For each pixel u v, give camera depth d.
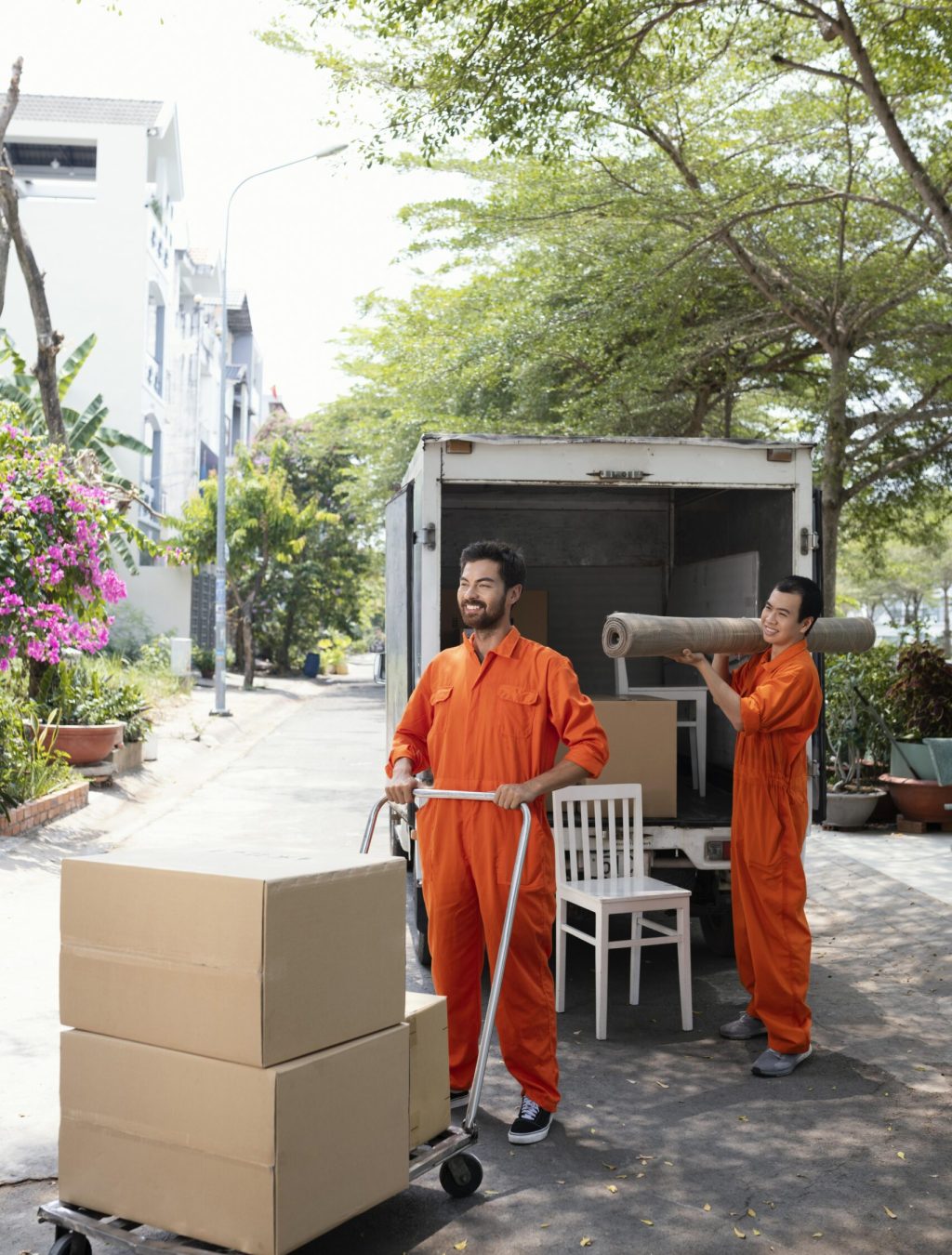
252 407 49.69
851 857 8.71
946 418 15.50
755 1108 4.25
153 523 28.55
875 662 10.65
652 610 8.94
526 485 5.95
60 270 26.75
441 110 8.42
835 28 9.20
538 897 3.85
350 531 37.12
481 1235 3.30
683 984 5.17
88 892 2.98
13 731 9.79
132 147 26.88
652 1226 3.36
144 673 20.91
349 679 39.56
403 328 21.03
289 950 2.76
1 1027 4.93
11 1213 3.41
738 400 18.50
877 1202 3.52
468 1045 4.09
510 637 4.00
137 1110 2.89
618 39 8.45
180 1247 2.81
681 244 12.43
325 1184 2.84
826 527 13.41
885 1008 5.44
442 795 3.83
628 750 5.87
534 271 14.28
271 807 11.14
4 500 9.18
